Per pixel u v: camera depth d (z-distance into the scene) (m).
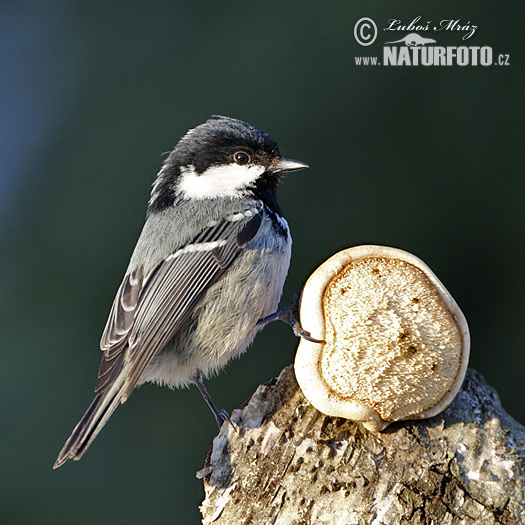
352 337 5.52
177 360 7.35
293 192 10.78
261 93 11.01
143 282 7.31
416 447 5.56
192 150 7.71
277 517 5.50
